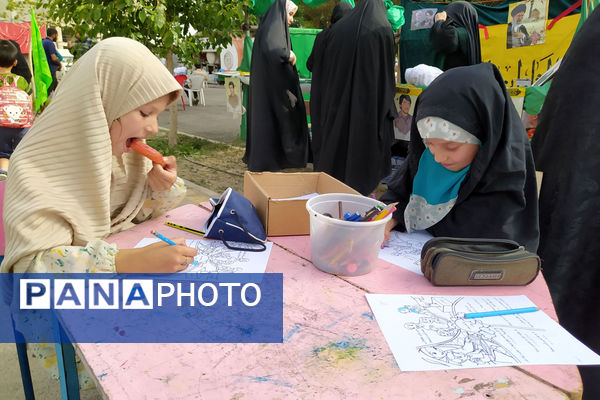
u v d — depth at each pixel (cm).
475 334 90
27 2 848
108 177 115
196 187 428
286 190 167
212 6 525
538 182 161
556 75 159
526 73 454
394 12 464
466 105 122
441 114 122
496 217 133
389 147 371
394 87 355
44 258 104
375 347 85
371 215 115
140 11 475
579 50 149
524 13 442
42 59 602
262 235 134
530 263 109
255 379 75
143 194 146
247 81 543
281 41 412
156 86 116
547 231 161
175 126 601
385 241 138
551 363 81
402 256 128
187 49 547
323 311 97
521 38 448
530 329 92
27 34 735
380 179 369
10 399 169
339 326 91
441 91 125
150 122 122
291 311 96
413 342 86
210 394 72
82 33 516
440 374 77
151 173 145
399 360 81
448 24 366
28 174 107
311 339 87
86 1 487
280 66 414
